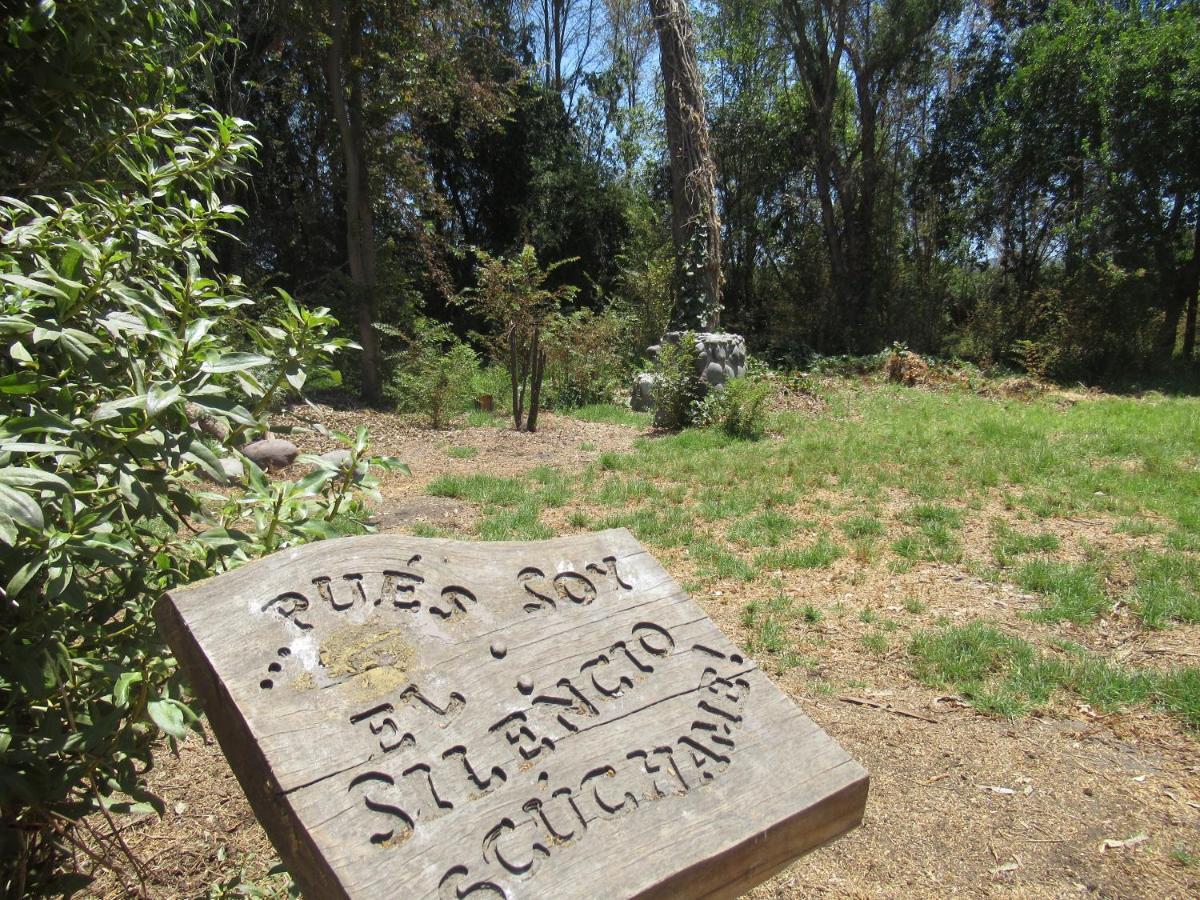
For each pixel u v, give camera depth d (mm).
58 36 1794
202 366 1518
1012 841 2830
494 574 1773
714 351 12133
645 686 1701
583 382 13266
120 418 1466
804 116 24266
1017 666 3994
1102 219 18266
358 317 13031
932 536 5867
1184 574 5047
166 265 1953
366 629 1559
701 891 1470
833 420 11180
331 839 1295
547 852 1390
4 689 1523
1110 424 10195
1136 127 17359
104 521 1450
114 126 1932
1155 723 3547
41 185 1841
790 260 25391
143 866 2490
